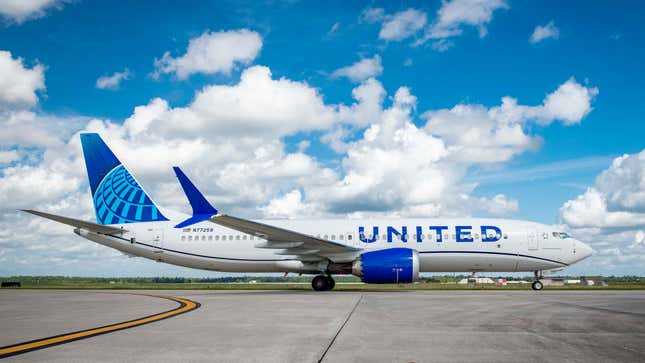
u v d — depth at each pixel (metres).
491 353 6.49
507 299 16.98
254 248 24.91
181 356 6.27
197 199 21.41
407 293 21.62
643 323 9.77
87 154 26.42
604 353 6.50
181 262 25.62
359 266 22.02
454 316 11.16
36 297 20.27
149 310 13.07
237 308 13.45
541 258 23.58
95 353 6.49
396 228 24.12
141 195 26.22
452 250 23.67
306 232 24.53
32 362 5.91
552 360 6.04
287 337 7.88
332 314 11.64
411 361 5.95
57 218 22.98
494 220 24.53
